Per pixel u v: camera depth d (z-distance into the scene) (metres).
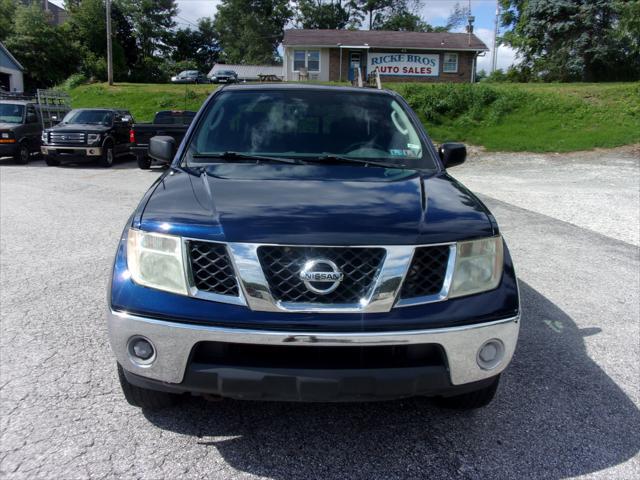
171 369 2.39
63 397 3.09
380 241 2.39
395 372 2.36
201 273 2.41
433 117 23.83
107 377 3.33
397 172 3.35
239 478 2.48
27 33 44.28
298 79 40.69
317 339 2.30
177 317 2.36
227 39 78.31
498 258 2.63
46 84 45.69
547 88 26.31
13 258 5.85
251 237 2.37
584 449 2.77
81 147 15.11
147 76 61.03
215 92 4.06
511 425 2.97
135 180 12.64
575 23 35.12
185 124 15.21
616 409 3.15
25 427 2.79
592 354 3.89
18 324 4.09
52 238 6.76
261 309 2.34
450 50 40.50
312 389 2.33
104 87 33.75
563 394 3.31
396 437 2.83
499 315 2.52
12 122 16.14
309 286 2.33
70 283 5.05
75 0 57.31
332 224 2.45
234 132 3.67
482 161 17.92
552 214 9.21
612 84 29.16
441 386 2.45
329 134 3.69
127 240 2.59
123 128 17.06
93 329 4.02
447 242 2.48
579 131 21.48
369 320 2.34
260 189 2.85
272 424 2.91
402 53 40.62
